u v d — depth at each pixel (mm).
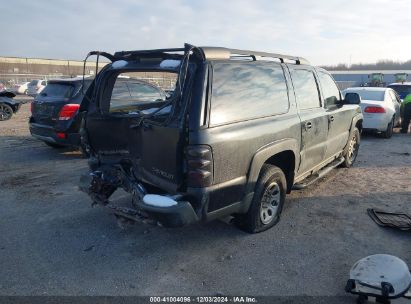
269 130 3895
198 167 3174
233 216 4152
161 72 3691
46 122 7578
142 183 3697
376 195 5520
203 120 3217
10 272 3422
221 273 3410
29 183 6008
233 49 3787
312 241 4027
